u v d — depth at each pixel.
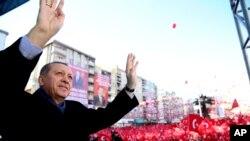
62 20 0.95
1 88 0.86
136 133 14.95
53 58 38.88
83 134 1.41
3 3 2.79
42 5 0.91
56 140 1.21
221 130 9.30
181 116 49.91
